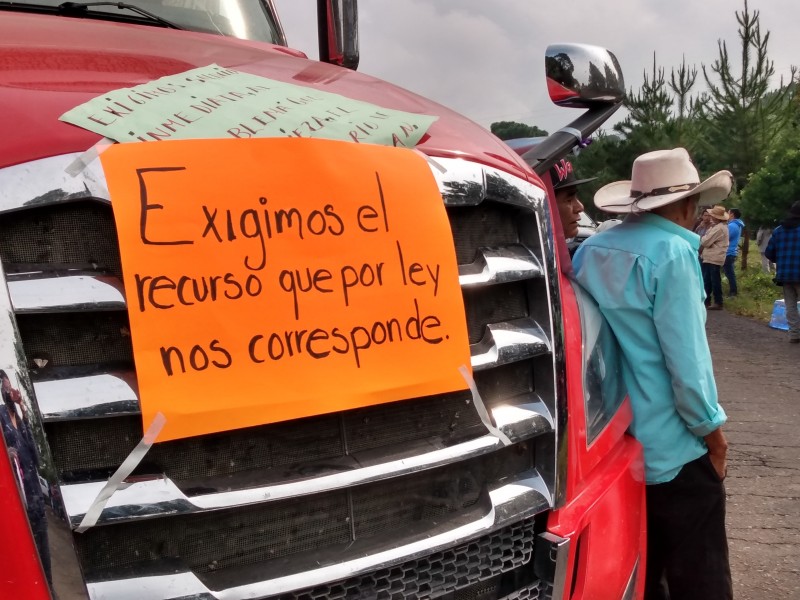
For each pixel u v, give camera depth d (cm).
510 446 180
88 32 195
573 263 284
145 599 129
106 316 131
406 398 153
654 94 2314
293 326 143
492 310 179
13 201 123
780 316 1173
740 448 546
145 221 132
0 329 120
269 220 144
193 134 145
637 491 220
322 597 149
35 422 120
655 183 282
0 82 144
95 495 125
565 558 180
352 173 155
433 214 163
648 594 289
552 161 250
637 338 262
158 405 129
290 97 173
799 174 1684
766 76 2164
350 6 295
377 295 153
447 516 167
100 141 134
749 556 378
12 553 119
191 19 273
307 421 149
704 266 1471
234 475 140
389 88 216
